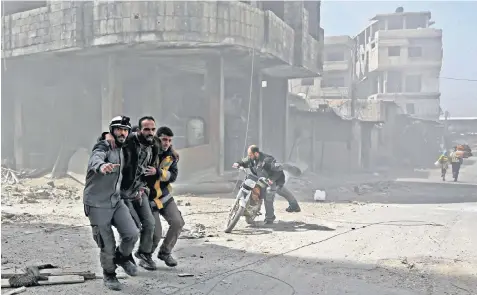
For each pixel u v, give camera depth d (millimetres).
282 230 8562
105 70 18594
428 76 52188
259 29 17281
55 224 9039
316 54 23578
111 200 4801
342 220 9828
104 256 4812
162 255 5738
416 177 26250
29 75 21000
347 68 53062
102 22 16281
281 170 9023
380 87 53812
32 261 5988
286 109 25297
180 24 15602
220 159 17688
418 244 7324
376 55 53094
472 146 52906
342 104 40625
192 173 17188
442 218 10195
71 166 18375
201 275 5418
